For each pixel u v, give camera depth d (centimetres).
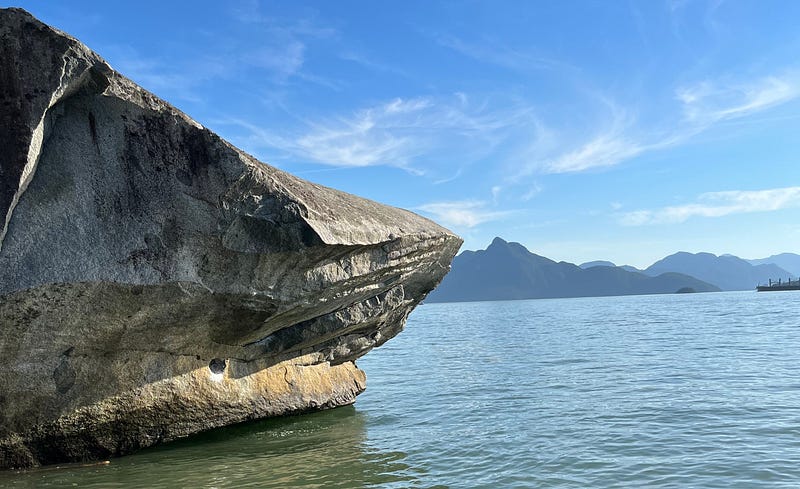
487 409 1334
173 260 786
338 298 1020
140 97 761
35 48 695
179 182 785
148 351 882
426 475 838
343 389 1365
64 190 736
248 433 1115
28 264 705
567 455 923
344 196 1095
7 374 751
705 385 1524
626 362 2112
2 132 690
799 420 1097
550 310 10869
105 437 892
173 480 809
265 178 815
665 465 858
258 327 952
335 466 887
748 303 9494
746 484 768
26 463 840
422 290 1329
